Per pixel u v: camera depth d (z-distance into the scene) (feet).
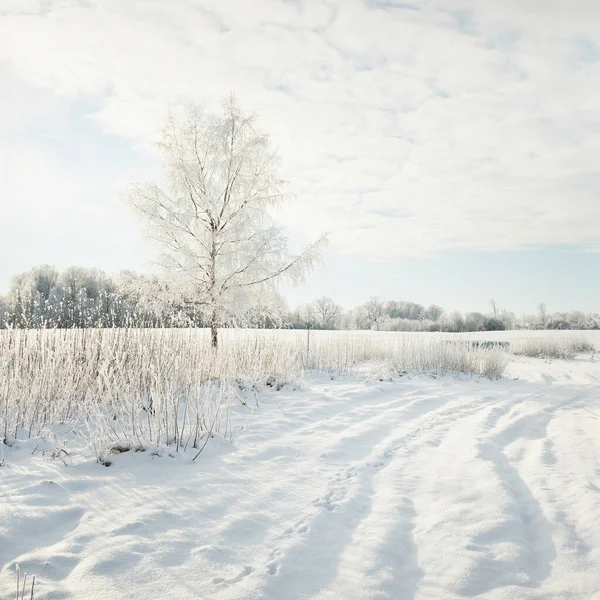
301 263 42.32
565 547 10.38
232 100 43.24
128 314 28.66
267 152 43.75
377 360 47.75
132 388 21.29
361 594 8.68
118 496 12.59
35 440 16.89
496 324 205.57
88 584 8.55
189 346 28.09
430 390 35.19
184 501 12.51
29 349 23.20
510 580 9.16
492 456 17.75
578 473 15.47
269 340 36.01
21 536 10.14
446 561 9.90
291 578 9.14
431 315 279.08
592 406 30.42
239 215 42.32
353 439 19.86
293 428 21.36
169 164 42.39
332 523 11.71
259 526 11.43
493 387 39.29
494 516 12.02
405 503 13.08
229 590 8.62
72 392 20.53
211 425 18.75
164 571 9.14
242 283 42.19
